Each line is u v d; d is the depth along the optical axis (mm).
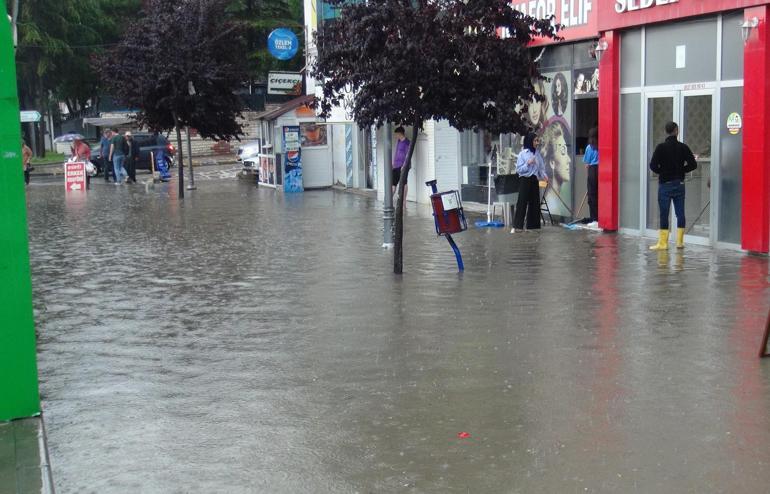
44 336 9578
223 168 47000
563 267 12883
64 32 56562
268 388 7449
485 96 12367
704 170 14719
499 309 10180
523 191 17141
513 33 12633
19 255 6613
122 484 5535
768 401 6719
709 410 6543
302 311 10461
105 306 11133
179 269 13914
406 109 12320
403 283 12039
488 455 5832
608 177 16625
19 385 6691
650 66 15648
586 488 5266
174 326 9898
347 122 26125
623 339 8641
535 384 7301
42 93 57656
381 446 6059
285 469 5711
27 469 5617
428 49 12055
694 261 13078
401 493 5289
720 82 14133
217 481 5547
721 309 9812
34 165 51938
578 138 18047
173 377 7859
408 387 7344
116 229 19734
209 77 29188
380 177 25688
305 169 30625
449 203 12812
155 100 29766
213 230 19078
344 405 6941
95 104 68000
